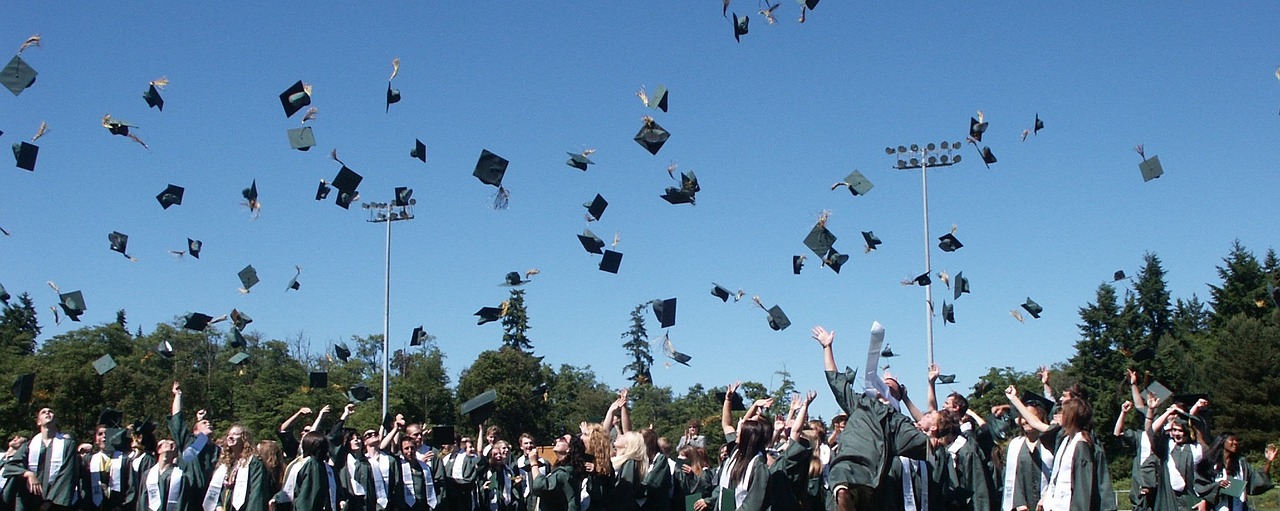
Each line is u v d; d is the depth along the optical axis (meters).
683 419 51.38
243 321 14.91
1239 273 51.06
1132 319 42.81
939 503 8.86
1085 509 7.72
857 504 7.80
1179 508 10.09
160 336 44.44
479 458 13.67
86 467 12.48
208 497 10.88
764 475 8.09
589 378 72.44
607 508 9.26
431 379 46.03
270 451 10.91
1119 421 9.99
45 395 33.16
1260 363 40.50
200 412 12.18
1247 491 10.62
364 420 36.41
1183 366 42.62
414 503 12.34
